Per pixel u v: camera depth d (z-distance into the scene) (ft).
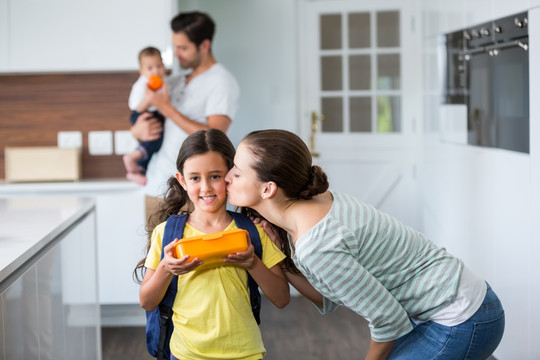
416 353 6.12
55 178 14.17
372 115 17.24
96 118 14.90
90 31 13.80
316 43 17.16
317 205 5.76
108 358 11.78
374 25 17.04
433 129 15.03
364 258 5.80
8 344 5.86
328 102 17.29
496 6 10.98
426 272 5.98
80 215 9.19
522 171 10.02
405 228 6.05
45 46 13.83
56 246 7.82
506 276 10.78
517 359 10.44
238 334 6.08
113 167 14.98
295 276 6.50
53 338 7.66
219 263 6.06
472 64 12.25
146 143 13.02
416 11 16.92
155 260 6.18
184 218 6.27
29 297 6.61
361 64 17.17
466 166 12.63
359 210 5.82
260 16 16.57
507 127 10.61
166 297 6.13
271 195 5.66
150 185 13.23
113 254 13.75
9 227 7.79
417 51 16.97
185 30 12.42
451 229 13.70
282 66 16.62
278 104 16.69
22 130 14.92
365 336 12.89
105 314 14.03
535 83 9.50
